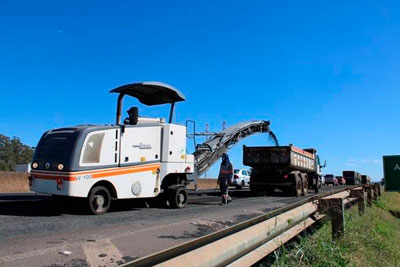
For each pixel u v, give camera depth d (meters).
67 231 7.16
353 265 6.10
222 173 14.80
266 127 25.45
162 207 12.38
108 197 9.90
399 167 9.21
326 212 6.90
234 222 9.19
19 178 19.00
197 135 17.94
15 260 4.96
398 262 7.96
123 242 6.37
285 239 5.04
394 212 20.44
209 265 2.90
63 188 9.01
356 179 68.94
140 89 11.65
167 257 2.58
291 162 21.62
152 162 11.05
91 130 9.48
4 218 8.38
